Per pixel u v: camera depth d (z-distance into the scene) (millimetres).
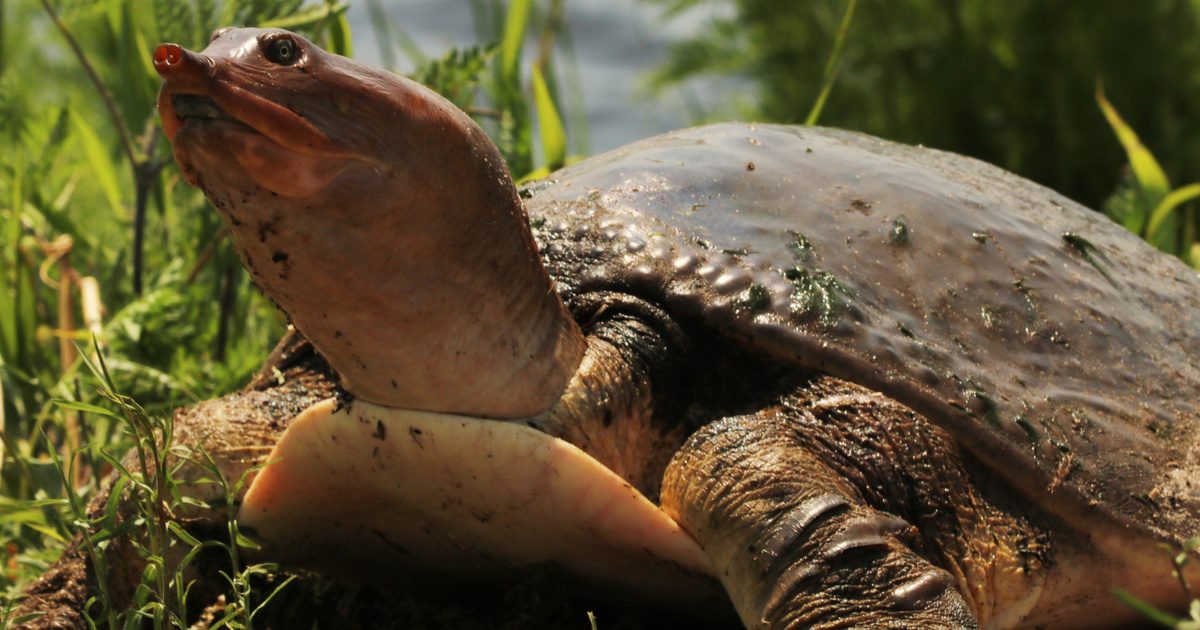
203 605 4840
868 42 13711
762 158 5176
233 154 3531
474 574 4699
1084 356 4945
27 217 7672
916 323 4645
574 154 10867
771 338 4414
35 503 4191
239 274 7762
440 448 4094
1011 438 4469
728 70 14664
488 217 3971
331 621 4789
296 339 4914
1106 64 12875
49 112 8531
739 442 4285
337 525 4570
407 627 4688
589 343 4461
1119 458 4660
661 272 4547
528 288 4152
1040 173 13023
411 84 3797
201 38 7262
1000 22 13359
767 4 14250
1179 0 13039
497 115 7859
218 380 6664
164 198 8070
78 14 7520
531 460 4051
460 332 3971
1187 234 8445
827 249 4730
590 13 24281
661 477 4504
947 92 13242
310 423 4219
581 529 4207
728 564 4141
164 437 4004
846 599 3949
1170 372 5164
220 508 4605
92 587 4672
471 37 22500
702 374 4547
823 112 13828
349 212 3674
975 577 4465
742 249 4633
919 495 4426
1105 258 5602
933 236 4977
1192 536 4586
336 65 3658
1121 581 4641
